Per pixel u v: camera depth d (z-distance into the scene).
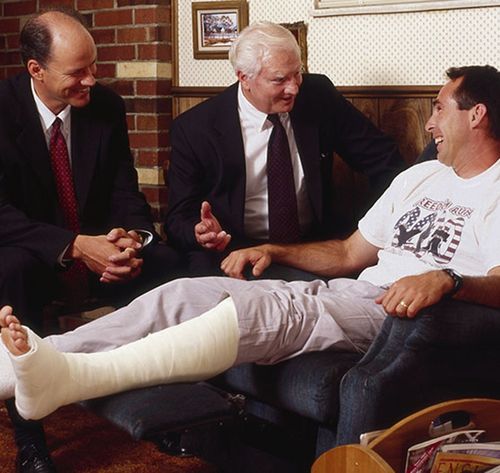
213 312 2.19
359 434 2.07
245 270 2.71
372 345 2.15
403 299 2.07
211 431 2.53
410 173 2.65
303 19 3.67
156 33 3.99
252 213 3.23
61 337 2.21
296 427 2.38
